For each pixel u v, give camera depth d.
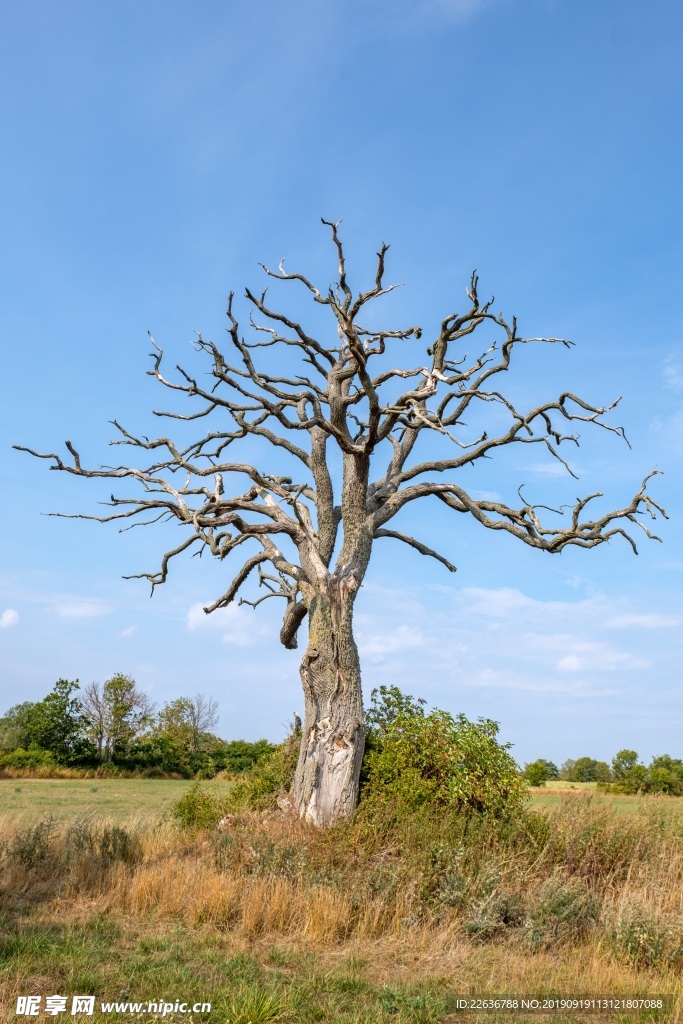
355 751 15.83
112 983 8.61
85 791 48.22
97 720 79.00
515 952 10.48
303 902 11.50
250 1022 7.62
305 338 17.94
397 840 13.86
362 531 17.62
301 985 8.76
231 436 20.03
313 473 18.95
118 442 19.17
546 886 11.81
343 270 15.23
